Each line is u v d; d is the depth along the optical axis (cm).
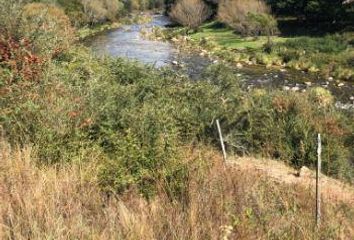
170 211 534
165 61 3869
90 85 1063
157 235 472
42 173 588
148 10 12019
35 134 741
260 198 631
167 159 716
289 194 757
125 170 692
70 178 596
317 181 698
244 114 1455
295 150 1370
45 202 507
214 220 518
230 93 1625
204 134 1291
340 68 3506
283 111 1520
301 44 4241
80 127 812
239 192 633
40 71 1023
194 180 651
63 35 1568
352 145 1478
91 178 630
